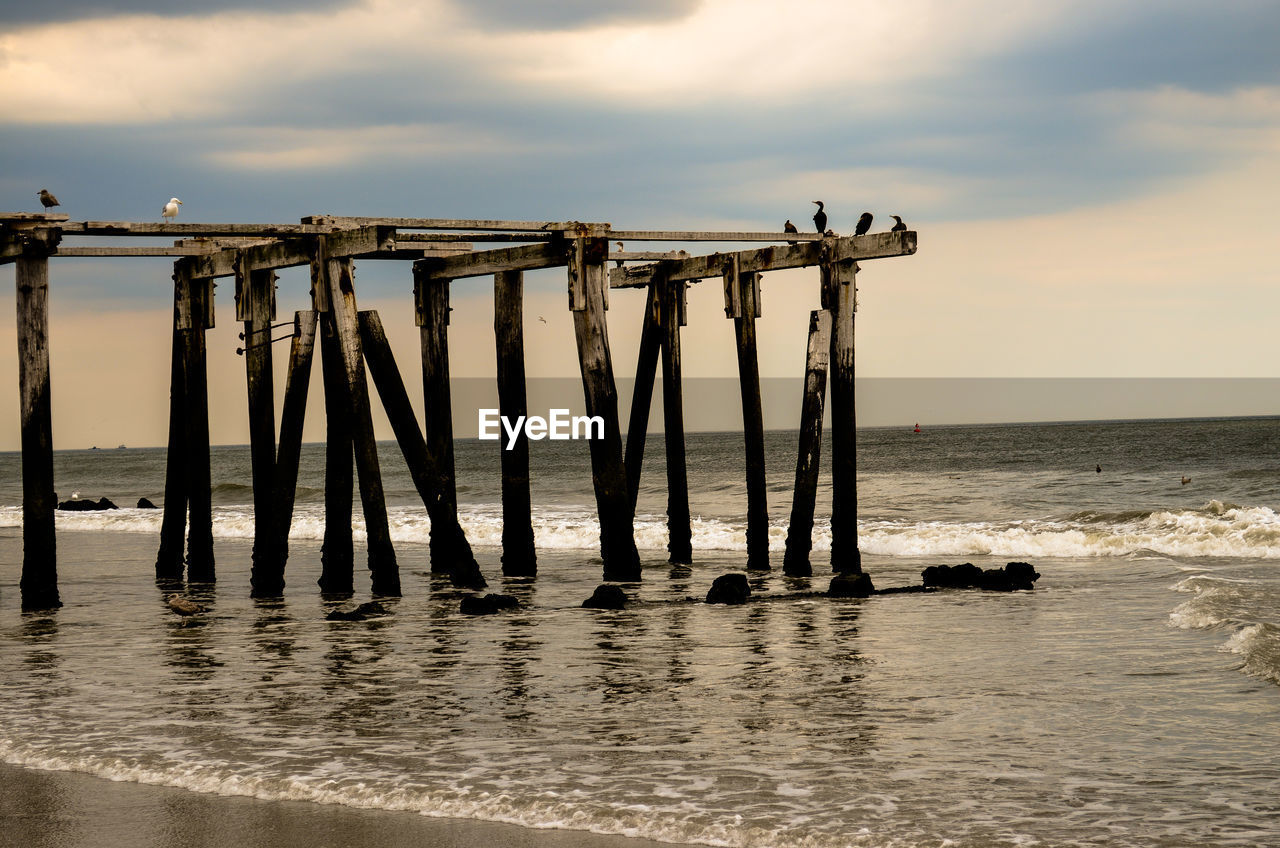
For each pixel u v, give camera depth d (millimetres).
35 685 13203
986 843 7715
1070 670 12852
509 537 22594
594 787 8977
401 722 11086
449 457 21719
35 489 18734
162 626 17250
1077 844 7691
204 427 22484
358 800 8914
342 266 19250
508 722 11008
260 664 14156
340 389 19984
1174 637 14602
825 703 11523
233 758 10000
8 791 9422
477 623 16859
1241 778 9016
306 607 18953
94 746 10523
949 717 10922
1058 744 9992
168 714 11648
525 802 8680
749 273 22781
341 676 13297
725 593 18438
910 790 8797
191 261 21781
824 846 7762
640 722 10906
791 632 15570
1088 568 22406
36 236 18016
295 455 20031
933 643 14602
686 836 8016
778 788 8883
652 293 24016
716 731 10531
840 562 21703
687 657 13969
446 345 21844
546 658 14086
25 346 18391
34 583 18906
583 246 20219
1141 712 11000
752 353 23000
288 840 8164
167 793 9250
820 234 21953
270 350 20875
